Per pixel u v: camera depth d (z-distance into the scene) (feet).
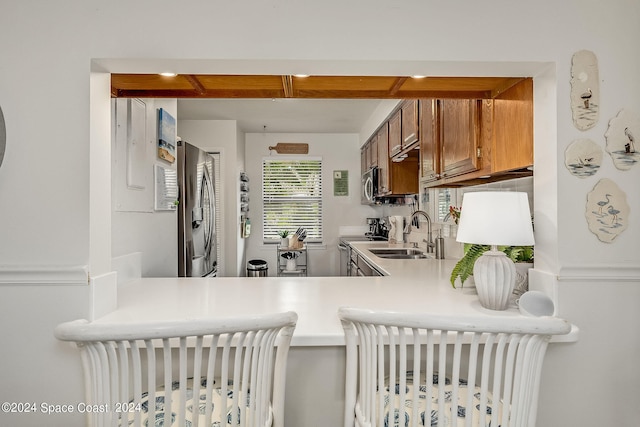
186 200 8.46
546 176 4.26
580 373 4.13
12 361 3.85
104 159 4.22
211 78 4.90
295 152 18.34
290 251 16.65
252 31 4.02
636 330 4.12
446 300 4.88
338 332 3.67
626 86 4.17
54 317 3.85
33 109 3.88
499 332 2.75
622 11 4.18
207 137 15.55
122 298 5.00
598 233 4.13
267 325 2.74
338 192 18.49
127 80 4.93
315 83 5.13
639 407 4.15
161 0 3.97
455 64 4.19
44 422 3.87
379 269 7.99
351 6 4.08
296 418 4.14
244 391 2.89
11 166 3.87
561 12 4.16
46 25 3.89
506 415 2.98
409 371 4.18
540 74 4.36
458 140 6.39
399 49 4.09
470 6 4.13
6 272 3.83
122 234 5.95
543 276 4.29
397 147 10.71
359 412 3.44
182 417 2.60
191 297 5.07
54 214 3.88
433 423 3.24
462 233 4.29
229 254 15.51
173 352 3.95
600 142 4.15
